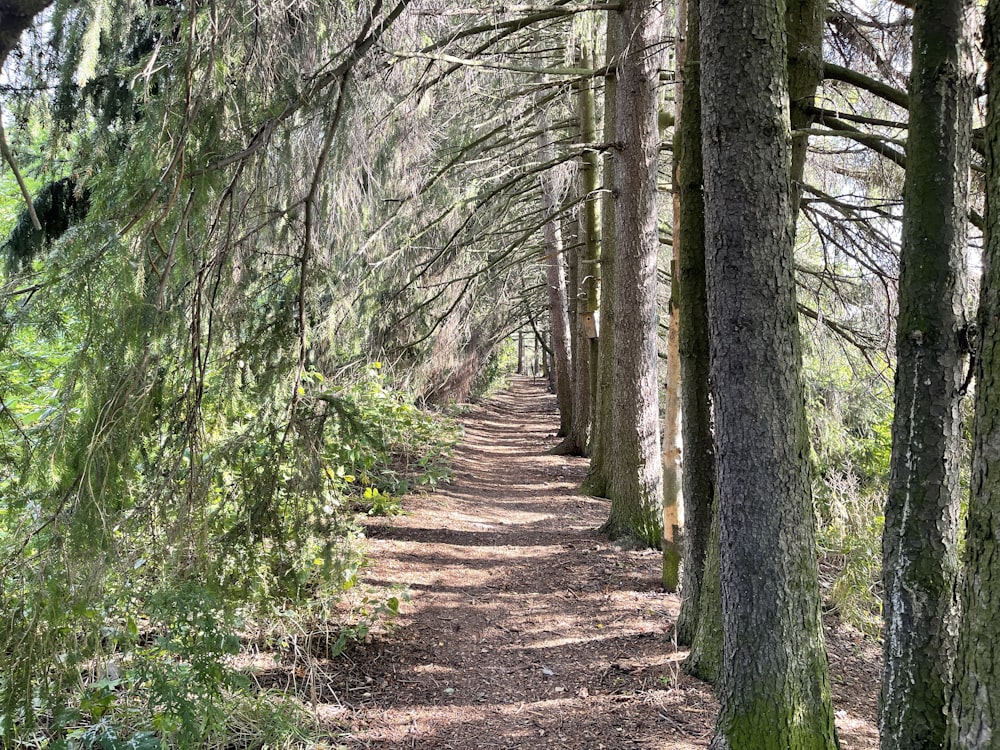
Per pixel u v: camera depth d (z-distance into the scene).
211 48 2.38
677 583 5.62
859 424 5.67
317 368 4.69
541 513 8.74
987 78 1.88
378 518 7.29
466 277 7.29
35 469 2.27
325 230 3.92
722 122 2.70
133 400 2.43
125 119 2.74
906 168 2.44
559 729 3.48
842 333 5.03
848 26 4.25
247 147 2.72
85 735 2.57
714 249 2.77
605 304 9.54
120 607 3.02
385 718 3.54
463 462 12.27
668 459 5.55
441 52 4.55
